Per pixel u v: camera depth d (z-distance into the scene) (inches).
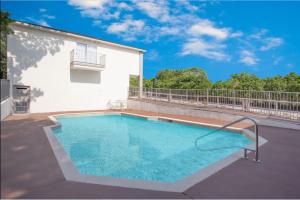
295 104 383.6
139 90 746.2
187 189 125.6
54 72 563.8
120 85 717.9
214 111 466.3
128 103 720.3
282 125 361.1
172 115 533.3
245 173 154.2
